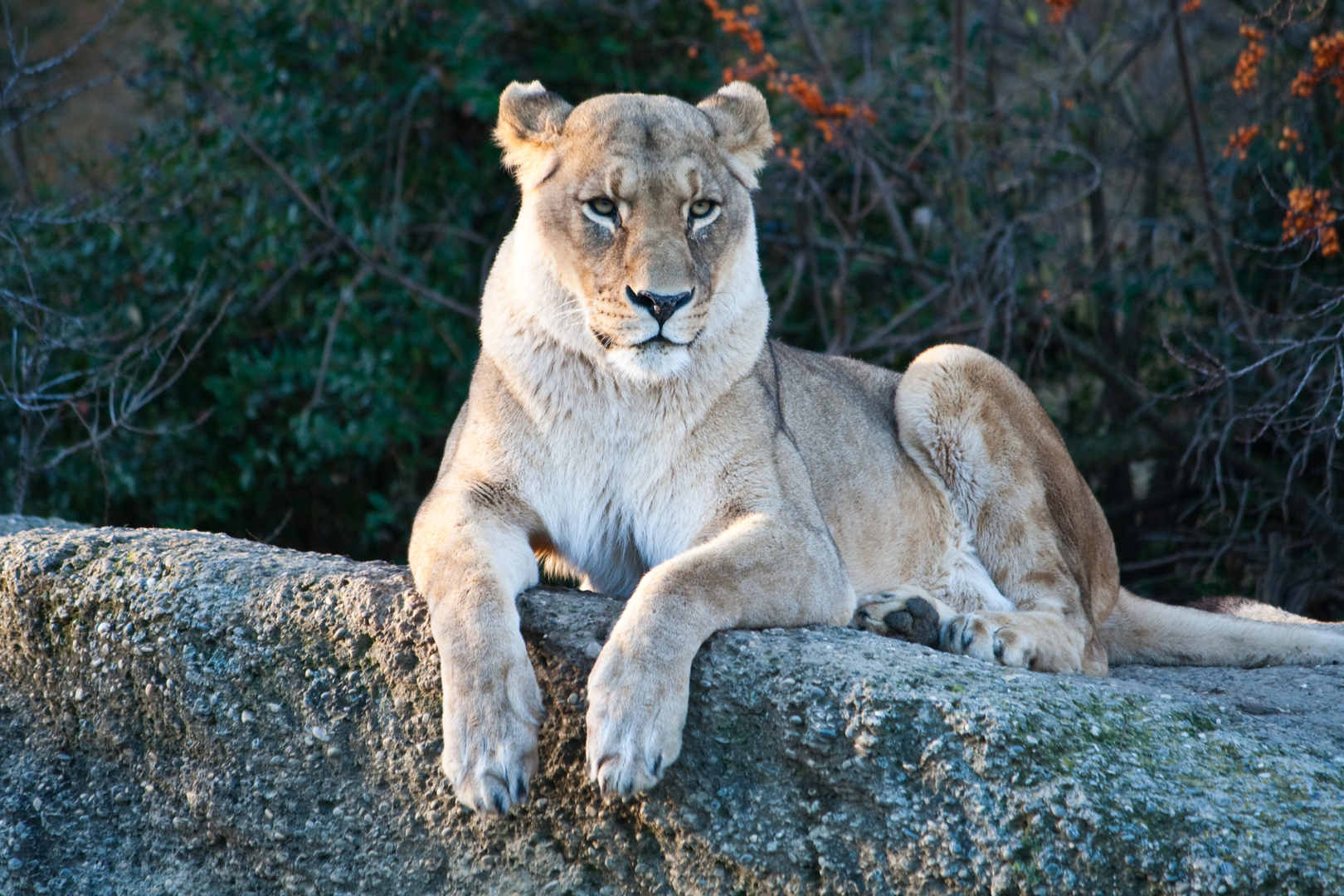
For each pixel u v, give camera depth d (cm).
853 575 757
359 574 617
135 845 646
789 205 1468
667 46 1559
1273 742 512
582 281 634
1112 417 1411
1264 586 1212
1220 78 1469
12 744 676
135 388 1332
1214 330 1251
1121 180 1555
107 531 697
